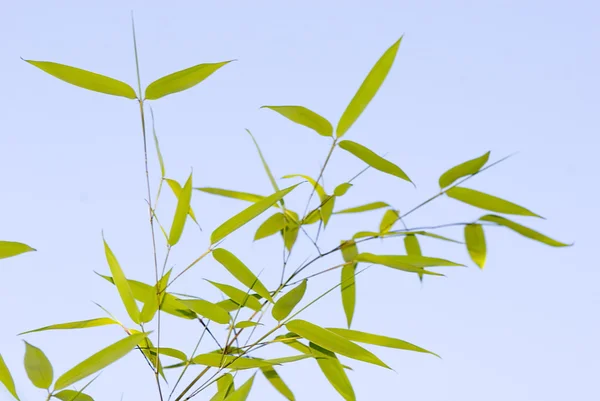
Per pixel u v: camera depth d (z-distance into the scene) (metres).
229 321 1.33
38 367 1.29
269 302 1.35
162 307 1.38
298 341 1.39
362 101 1.37
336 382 1.38
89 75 1.34
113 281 1.35
